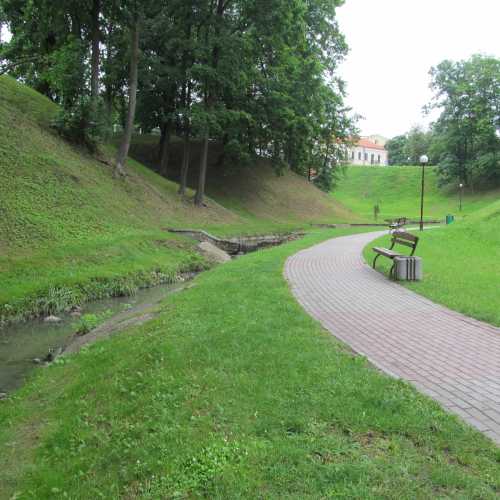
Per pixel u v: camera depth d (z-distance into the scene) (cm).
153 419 457
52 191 1945
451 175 6712
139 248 1797
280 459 365
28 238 1548
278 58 3366
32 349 862
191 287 1166
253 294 962
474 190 6644
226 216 3105
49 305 1146
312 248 1923
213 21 2778
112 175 2516
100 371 638
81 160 2412
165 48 3106
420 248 1816
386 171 8219
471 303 882
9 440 501
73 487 383
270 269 1315
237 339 650
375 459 361
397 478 337
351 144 5516
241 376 523
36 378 693
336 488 328
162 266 1667
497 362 579
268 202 4034
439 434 394
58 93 3378
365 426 410
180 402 478
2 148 1972
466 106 6481
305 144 4059
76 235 1731
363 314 822
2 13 2947
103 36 2709
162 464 378
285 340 644
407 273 1155
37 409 576
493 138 6400
